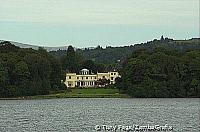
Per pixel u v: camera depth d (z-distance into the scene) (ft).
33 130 593.01
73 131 582.76
